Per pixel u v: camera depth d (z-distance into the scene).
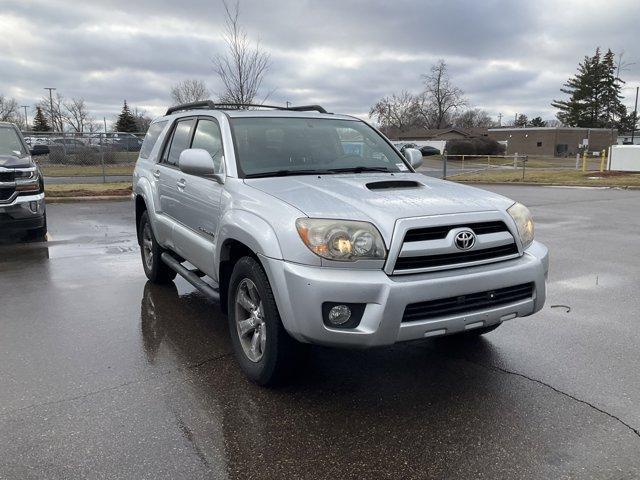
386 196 3.53
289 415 3.33
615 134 79.19
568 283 6.39
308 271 3.12
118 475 2.73
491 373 3.90
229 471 2.78
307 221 3.19
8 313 5.25
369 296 3.04
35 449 2.95
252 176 4.09
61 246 8.66
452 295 3.19
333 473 2.77
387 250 3.11
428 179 4.29
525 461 2.85
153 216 5.68
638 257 7.85
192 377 3.85
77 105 70.12
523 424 3.21
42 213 8.98
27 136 20.09
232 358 4.19
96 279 6.57
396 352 4.30
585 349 4.34
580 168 34.38
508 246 3.54
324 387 3.70
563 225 10.97
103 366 4.03
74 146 25.30
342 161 4.59
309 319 3.11
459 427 3.18
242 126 4.52
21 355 4.22
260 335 3.66
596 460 2.85
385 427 3.19
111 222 11.15
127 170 24.61
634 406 3.41
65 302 5.62
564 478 2.71
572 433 3.11
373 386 3.71
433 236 3.24
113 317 5.14
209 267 4.34
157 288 6.16
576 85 93.88
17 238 9.37
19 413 3.33
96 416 3.30
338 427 3.19
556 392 3.61
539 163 45.59
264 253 3.32
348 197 3.47
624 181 22.33
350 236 3.11
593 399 3.51
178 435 3.10
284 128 4.69
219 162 4.41
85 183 19.36
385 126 103.69
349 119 5.23
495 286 3.34
